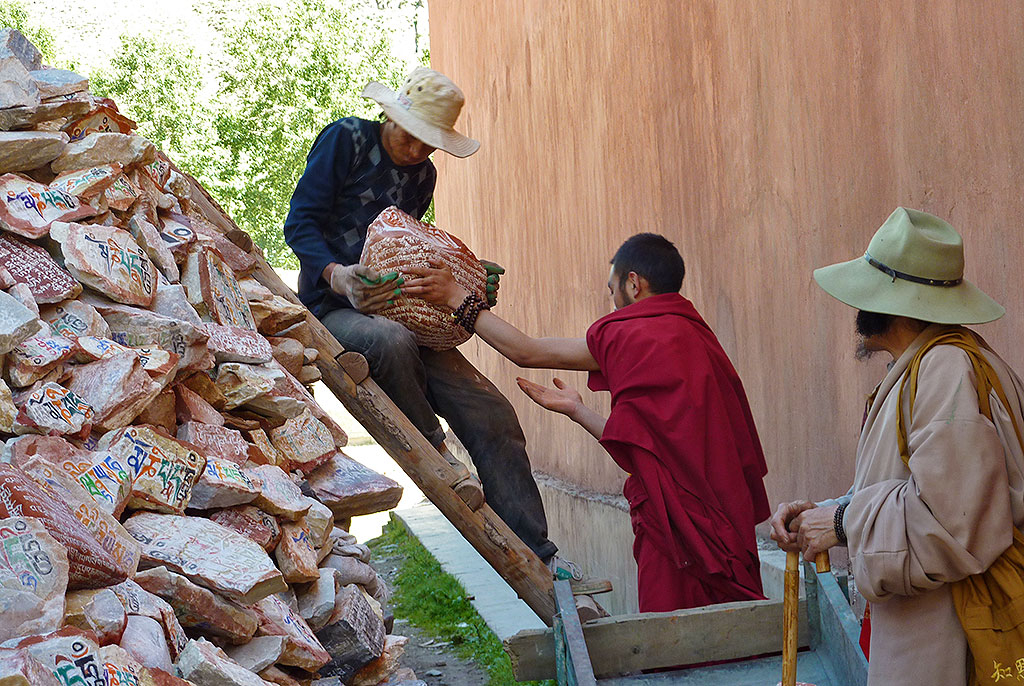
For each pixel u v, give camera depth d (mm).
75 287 2473
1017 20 3266
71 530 1800
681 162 5758
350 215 3789
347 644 2576
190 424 2531
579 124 7406
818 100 4383
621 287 3752
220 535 2191
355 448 14016
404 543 9023
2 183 2580
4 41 2869
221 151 21203
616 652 2916
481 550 3461
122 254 2623
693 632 2963
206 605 2029
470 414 3783
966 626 2307
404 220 3590
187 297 2877
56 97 2857
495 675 5566
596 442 7270
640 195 6367
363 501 3092
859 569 2383
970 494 2240
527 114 8727
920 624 2371
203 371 2709
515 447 3807
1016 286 3352
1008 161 3348
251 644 2127
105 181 2766
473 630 6418
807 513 2568
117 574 1837
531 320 8859
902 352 2535
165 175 3459
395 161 3828
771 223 4836
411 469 3385
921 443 2328
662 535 3432
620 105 6602
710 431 3441
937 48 3645
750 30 4906
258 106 21484
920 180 3783
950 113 3604
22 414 2094
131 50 21188
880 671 2432
